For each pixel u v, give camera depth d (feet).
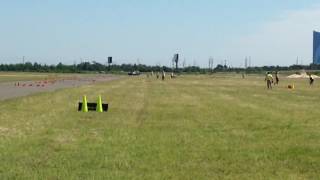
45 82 310.86
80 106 110.63
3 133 69.36
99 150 56.49
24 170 45.14
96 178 42.52
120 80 391.04
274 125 85.15
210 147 59.77
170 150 57.11
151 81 374.02
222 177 43.65
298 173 45.60
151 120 91.61
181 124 85.40
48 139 64.28
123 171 45.44
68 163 48.62
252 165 49.01
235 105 134.72
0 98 148.66
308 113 110.32
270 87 263.70
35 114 98.53
